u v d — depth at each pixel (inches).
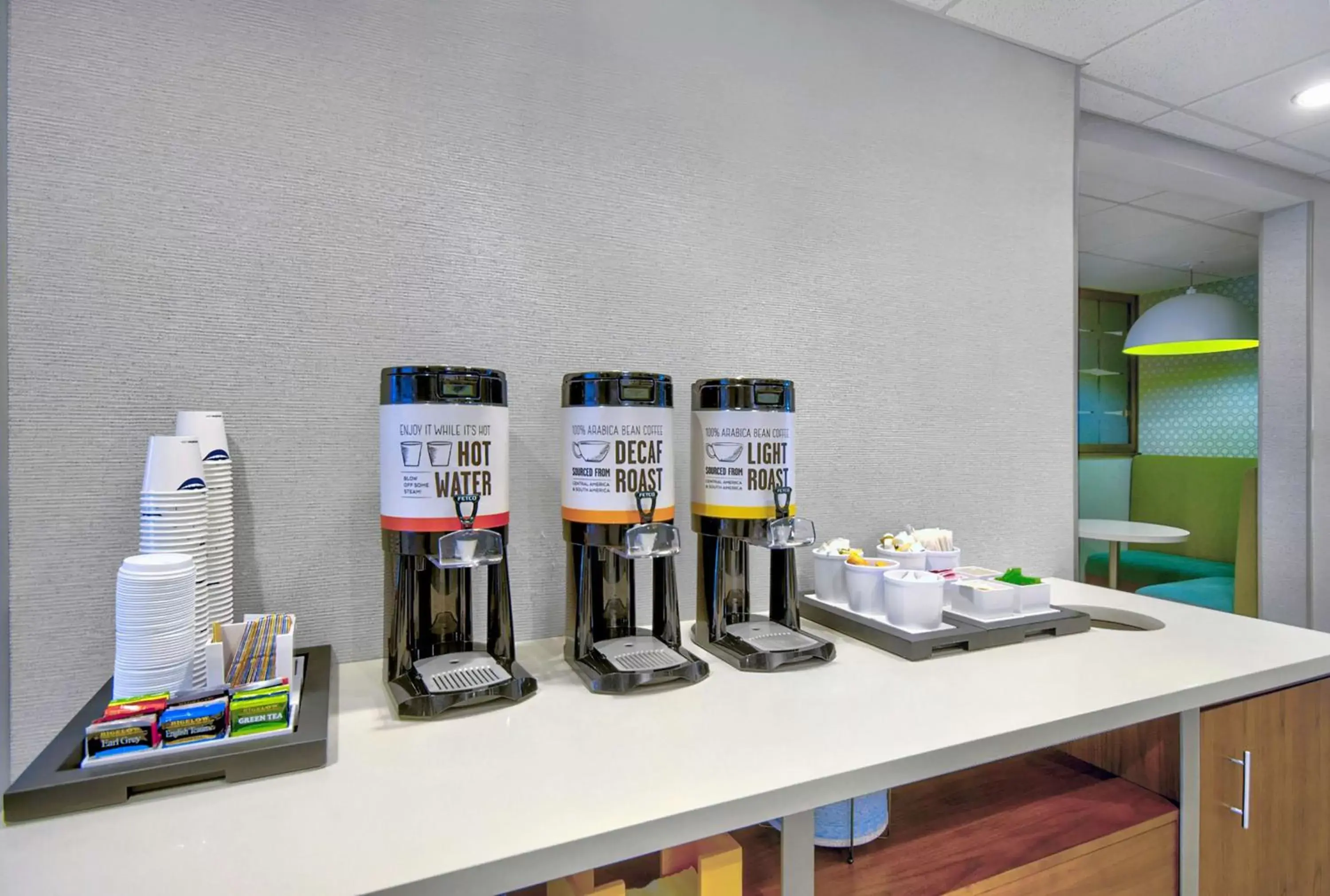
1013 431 62.0
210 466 33.4
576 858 21.1
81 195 33.8
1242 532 117.6
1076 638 43.6
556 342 44.1
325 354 38.4
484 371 33.0
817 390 52.8
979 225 60.5
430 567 35.5
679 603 45.4
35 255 33.0
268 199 37.2
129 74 34.7
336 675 36.5
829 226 53.4
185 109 35.7
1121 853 34.5
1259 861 38.2
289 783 24.7
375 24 39.5
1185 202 109.7
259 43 37.1
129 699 27.0
